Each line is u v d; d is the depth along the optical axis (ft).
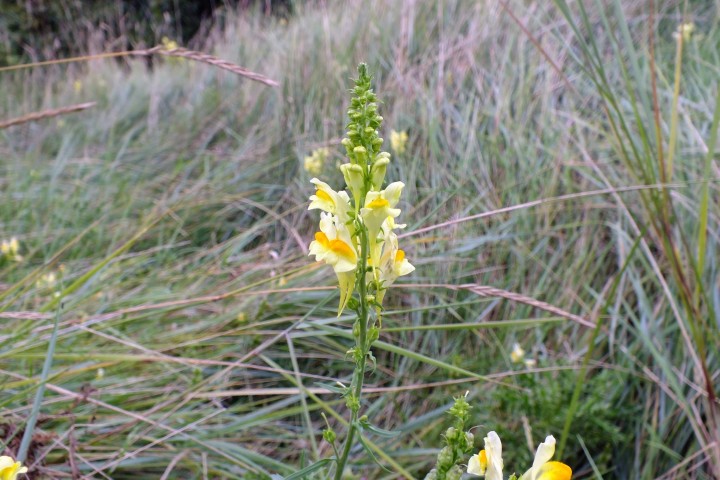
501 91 1.95
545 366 1.36
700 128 1.66
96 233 1.97
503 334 1.49
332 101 2.29
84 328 1.12
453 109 1.96
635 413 1.29
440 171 1.80
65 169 2.52
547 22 2.14
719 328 1.30
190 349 1.35
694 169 1.52
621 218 1.58
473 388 1.37
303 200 2.00
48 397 1.14
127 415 1.12
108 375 1.27
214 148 2.62
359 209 0.64
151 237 1.99
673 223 1.42
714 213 1.44
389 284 0.64
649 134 1.60
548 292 1.53
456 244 1.62
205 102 2.87
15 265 1.69
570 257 1.59
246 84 2.79
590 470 1.24
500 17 2.20
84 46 4.40
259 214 2.13
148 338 1.37
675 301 1.36
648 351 1.35
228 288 1.58
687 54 1.97
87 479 1.00
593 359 1.40
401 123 2.00
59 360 1.23
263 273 1.66
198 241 2.05
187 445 1.15
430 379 1.42
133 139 2.91
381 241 0.63
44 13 4.74
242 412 1.37
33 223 2.07
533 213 1.65
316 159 1.92
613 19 2.11
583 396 1.28
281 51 2.76
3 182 2.37
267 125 2.50
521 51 2.03
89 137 2.86
